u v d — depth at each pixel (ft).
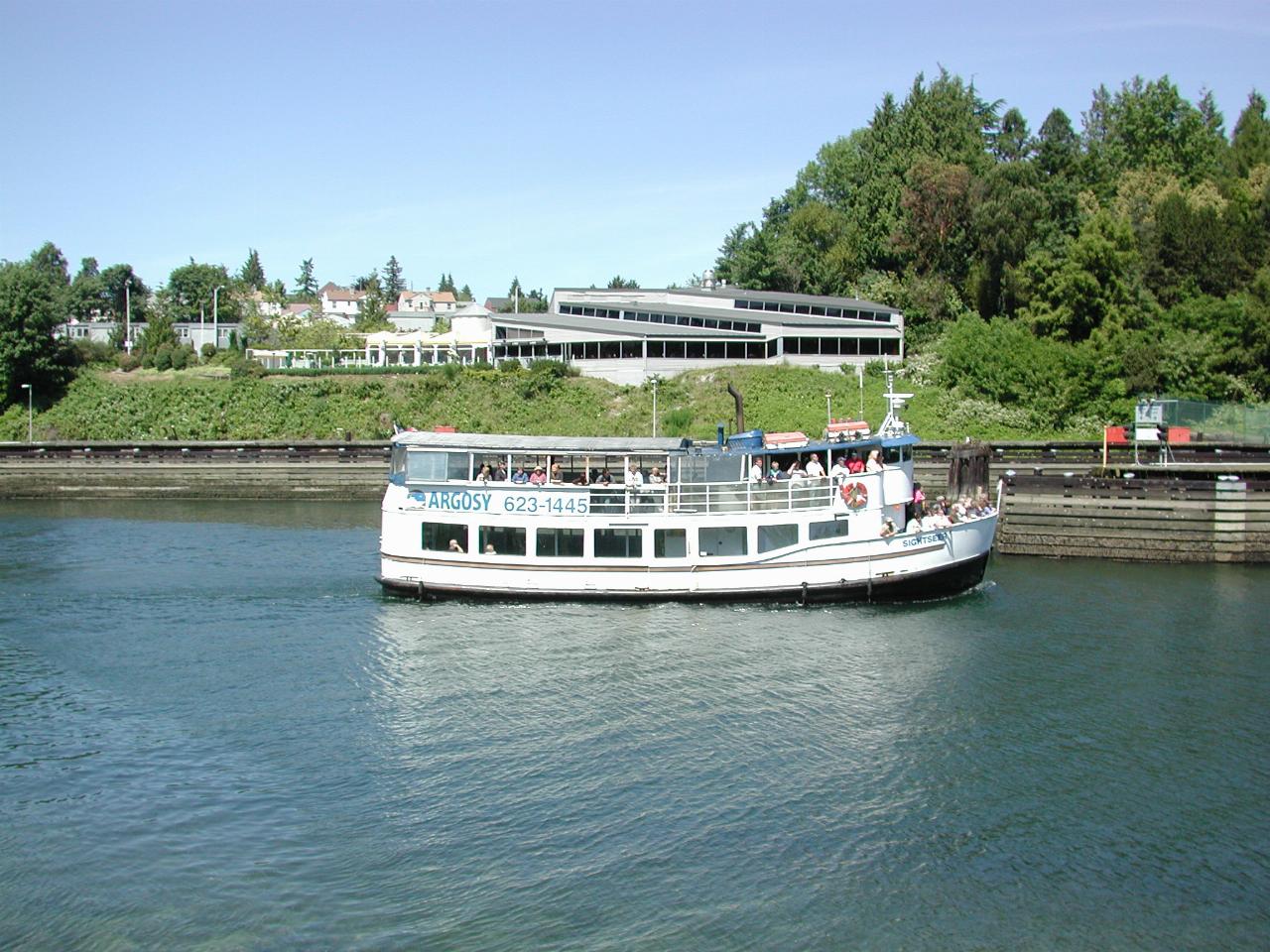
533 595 180.45
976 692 140.87
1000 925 92.07
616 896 95.40
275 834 105.81
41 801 112.06
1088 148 504.43
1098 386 340.18
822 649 157.79
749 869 99.71
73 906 94.22
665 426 339.77
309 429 357.61
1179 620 173.06
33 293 388.98
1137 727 130.11
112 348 449.06
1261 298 358.23
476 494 180.86
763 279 463.83
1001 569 211.61
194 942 89.35
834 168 526.16
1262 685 143.54
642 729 129.08
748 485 179.42
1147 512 218.18
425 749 123.75
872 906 94.38
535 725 130.31
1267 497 213.25
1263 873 99.66
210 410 368.48
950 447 295.69
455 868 99.76
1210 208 396.37
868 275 462.60
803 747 124.47
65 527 262.88
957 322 387.14
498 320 401.08
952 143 464.24
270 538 244.42
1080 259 362.94
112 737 127.65
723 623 169.68
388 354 454.81
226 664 151.43
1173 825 107.65
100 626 169.27
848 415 339.16
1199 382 338.13
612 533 178.81
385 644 159.94
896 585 179.01
